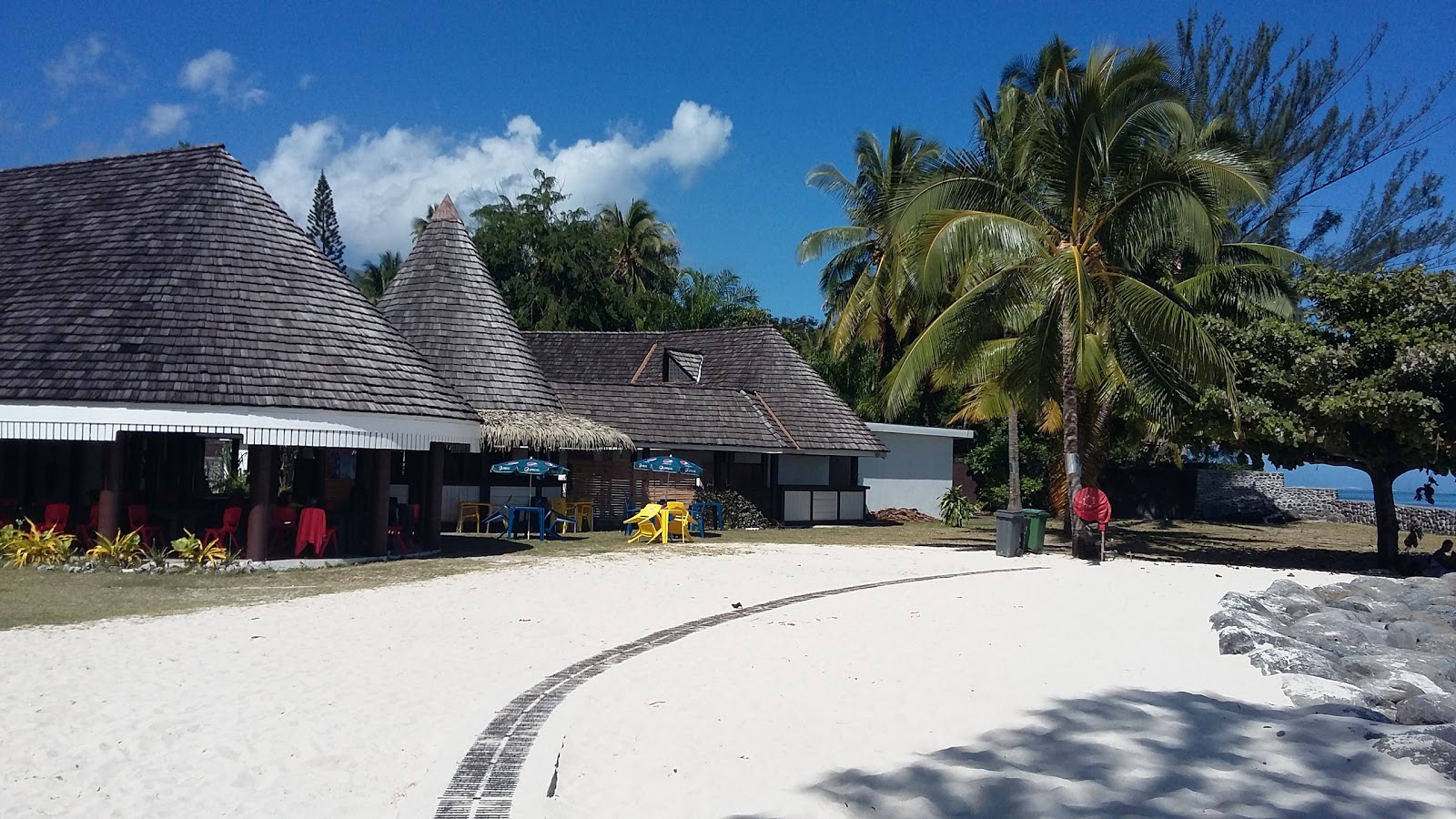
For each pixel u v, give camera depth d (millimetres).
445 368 24031
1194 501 39812
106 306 16906
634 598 13984
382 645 10383
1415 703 7680
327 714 7699
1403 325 19031
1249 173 19109
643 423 28469
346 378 17422
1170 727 7434
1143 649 10523
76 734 7066
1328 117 38125
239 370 16438
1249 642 10258
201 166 19516
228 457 32531
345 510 19656
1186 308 20703
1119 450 40719
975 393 29000
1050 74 31859
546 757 6523
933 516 36875
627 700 8219
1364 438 19328
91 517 18484
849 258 40344
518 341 25562
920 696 8336
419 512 21562
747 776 6336
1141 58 20062
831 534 27844
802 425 31750
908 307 30078
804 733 7281
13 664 9148
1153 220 20000
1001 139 30609
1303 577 18047
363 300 19656
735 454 31375
